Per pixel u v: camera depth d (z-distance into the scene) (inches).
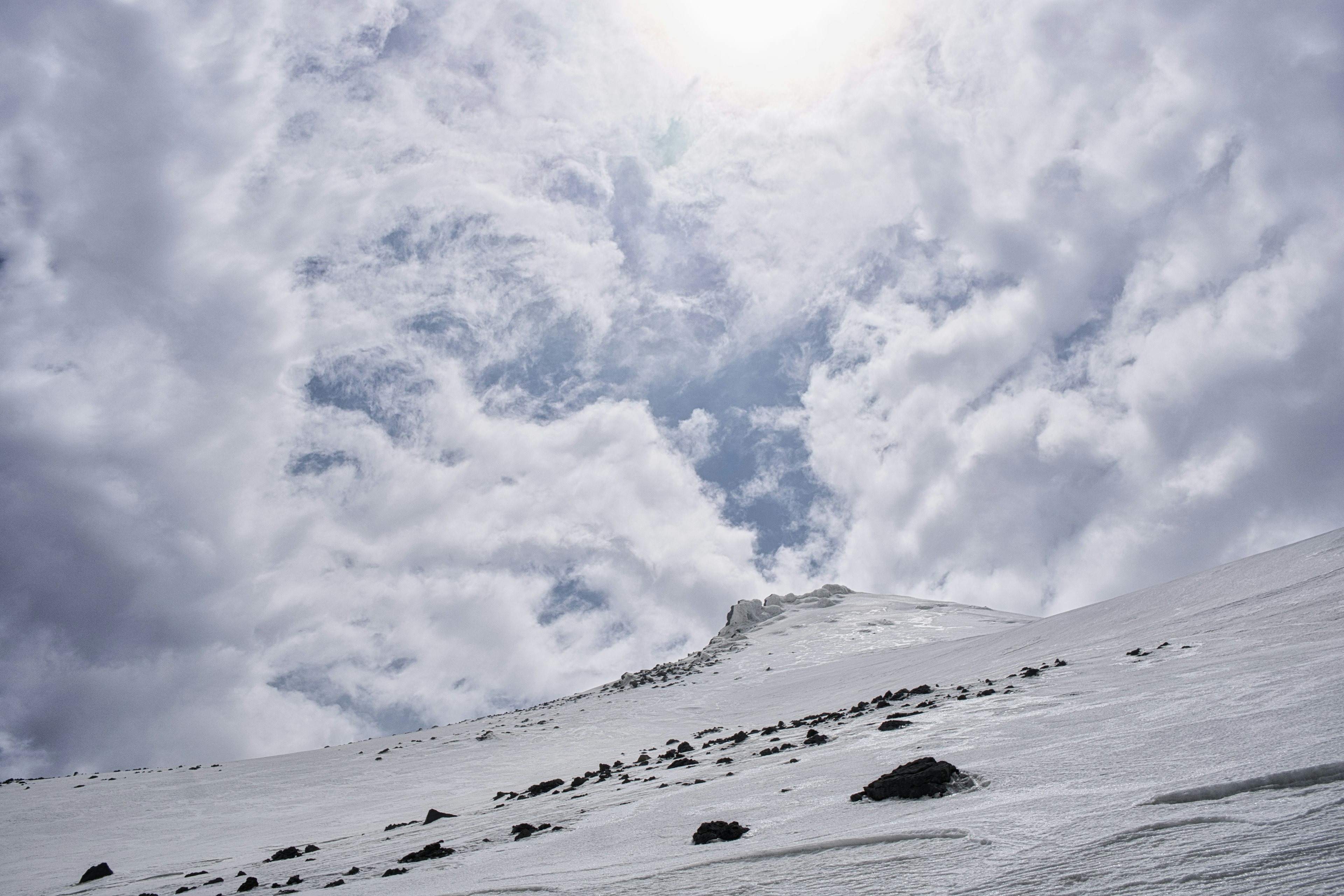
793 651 3176.7
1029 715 615.8
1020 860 257.4
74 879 904.3
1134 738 419.5
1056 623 1457.9
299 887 589.6
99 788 1647.4
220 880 735.7
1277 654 566.6
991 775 413.4
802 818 429.7
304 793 1534.2
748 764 789.2
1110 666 776.3
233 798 1504.7
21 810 1421.0
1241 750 329.7
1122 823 272.5
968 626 3341.5
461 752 1884.8
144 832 1223.5
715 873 327.0
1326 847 207.9
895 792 421.4
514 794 1114.1
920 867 273.4
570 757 1681.8
